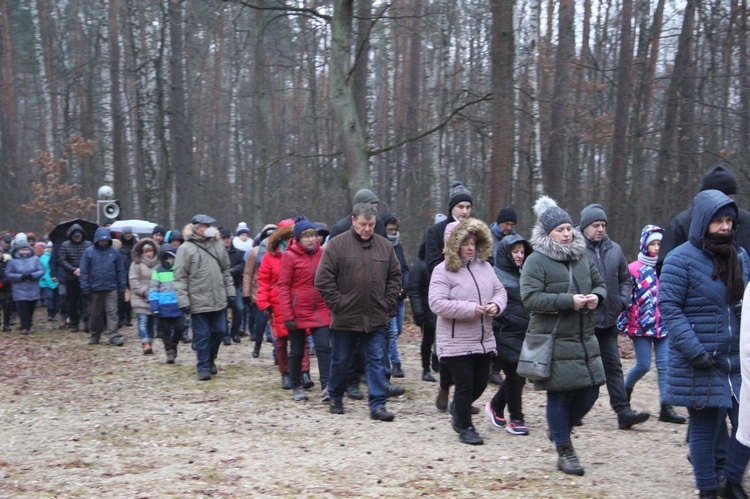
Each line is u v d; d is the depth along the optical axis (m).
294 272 8.58
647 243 7.56
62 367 11.51
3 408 8.62
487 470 5.89
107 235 13.66
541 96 18.30
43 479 5.82
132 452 6.61
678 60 18.41
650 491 5.37
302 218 8.66
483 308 6.52
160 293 11.59
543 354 5.66
